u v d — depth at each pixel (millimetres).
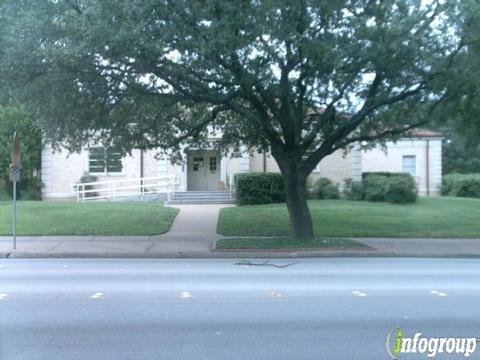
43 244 16344
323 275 11320
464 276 11297
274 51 13789
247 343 6207
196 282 10312
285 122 16219
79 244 16406
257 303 8352
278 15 13078
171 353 5832
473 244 17000
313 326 6973
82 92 14750
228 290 9445
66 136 17016
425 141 34938
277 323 7117
